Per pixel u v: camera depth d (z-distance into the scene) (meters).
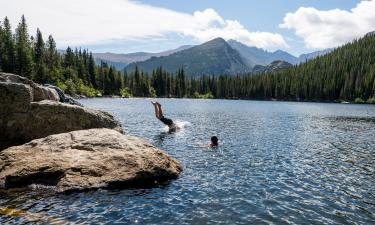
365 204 14.21
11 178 15.02
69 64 172.00
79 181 14.95
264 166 20.92
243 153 25.17
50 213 12.34
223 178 17.78
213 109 91.00
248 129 41.88
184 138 32.22
